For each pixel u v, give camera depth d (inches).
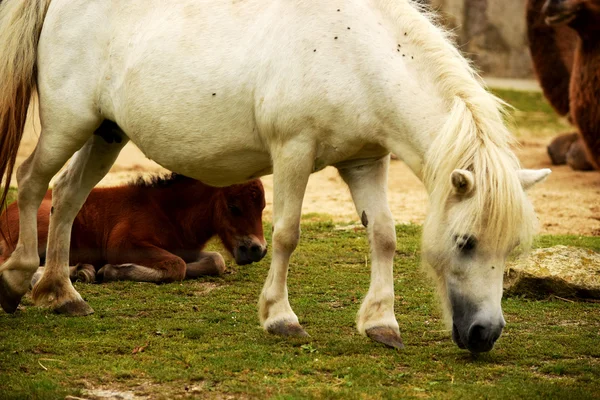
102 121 387.5
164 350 331.0
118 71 370.9
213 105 349.1
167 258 454.6
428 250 307.7
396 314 396.8
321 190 815.1
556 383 297.7
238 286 452.1
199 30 354.0
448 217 299.6
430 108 319.6
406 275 471.8
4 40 385.4
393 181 878.4
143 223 464.4
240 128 349.7
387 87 323.9
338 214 684.1
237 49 346.0
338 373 305.0
